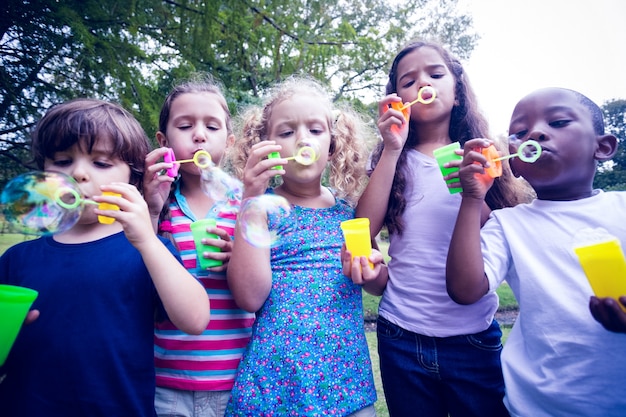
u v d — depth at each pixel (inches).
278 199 53.7
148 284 47.0
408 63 64.2
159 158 55.1
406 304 60.0
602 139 49.4
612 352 43.1
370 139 88.8
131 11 131.5
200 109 61.5
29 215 41.9
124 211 41.6
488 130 70.1
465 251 49.4
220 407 53.2
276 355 50.0
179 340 54.4
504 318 220.5
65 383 41.0
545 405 46.2
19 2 109.7
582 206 49.0
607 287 38.4
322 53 194.4
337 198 66.3
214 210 63.0
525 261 49.8
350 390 50.2
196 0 150.8
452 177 51.2
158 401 54.1
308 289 53.4
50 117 48.0
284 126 57.6
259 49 184.4
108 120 48.8
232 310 57.0
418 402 57.1
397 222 63.4
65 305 43.3
